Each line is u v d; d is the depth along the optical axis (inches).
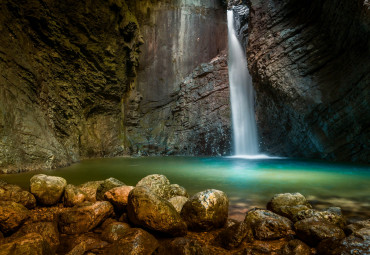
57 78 500.1
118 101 674.2
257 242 118.5
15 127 332.2
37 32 451.5
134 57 684.1
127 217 138.6
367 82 406.3
